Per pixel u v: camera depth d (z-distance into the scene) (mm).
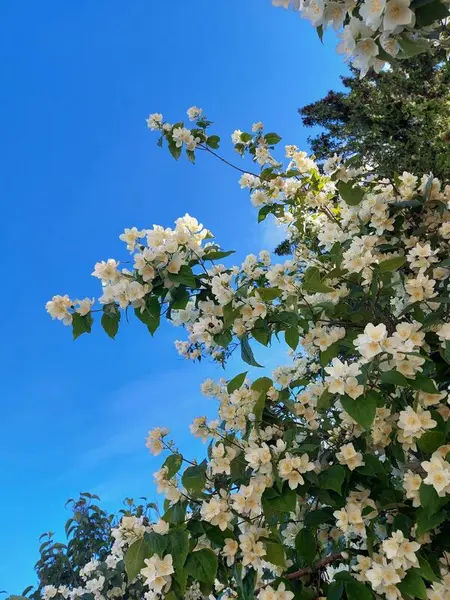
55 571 3857
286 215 3088
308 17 1316
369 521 1871
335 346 2016
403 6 1148
